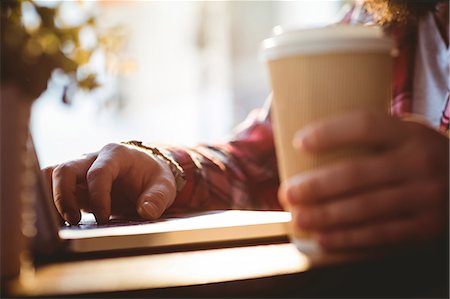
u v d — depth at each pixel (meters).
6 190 0.50
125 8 3.56
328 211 0.53
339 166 0.52
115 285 0.48
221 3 3.68
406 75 0.95
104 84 0.56
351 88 0.53
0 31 0.51
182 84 3.89
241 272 0.51
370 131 0.52
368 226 0.53
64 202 0.78
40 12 0.52
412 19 0.84
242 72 3.66
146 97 3.83
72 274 0.52
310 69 0.53
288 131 0.55
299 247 0.56
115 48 0.57
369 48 0.53
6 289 0.48
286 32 0.54
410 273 0.54
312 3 3.37
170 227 0.65
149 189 0.82
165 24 3.84
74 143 3.03
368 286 0.53
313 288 0.52
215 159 1.03
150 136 3.70
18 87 0.51
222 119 3.70
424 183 0.53
